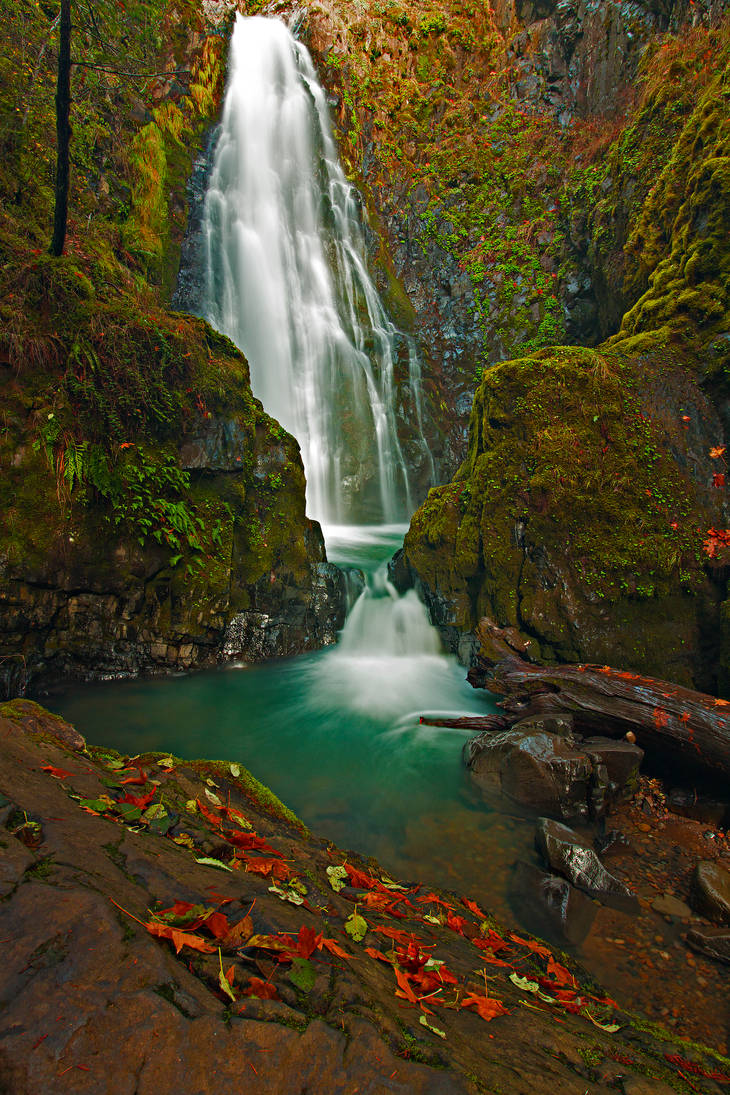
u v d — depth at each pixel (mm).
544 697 5566
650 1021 2629
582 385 7094
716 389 6949
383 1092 1226
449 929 2758
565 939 3164
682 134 8617
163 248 11094
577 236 13508
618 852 4141
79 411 6184
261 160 14367
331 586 8086
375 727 5867
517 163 15570
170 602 6719
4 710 3012
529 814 4410
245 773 3533
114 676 6441
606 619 6531
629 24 12562
